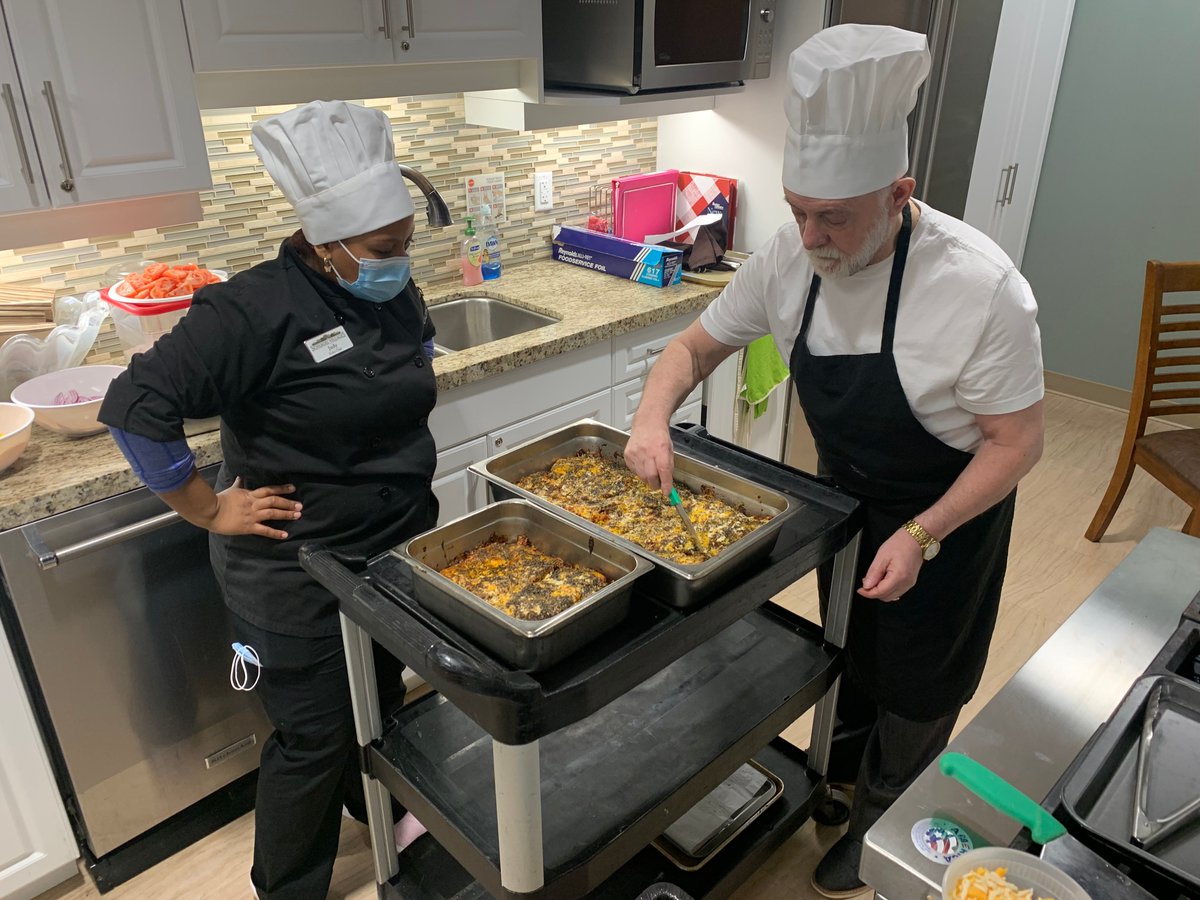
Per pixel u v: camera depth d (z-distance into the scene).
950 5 2.75
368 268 1.37
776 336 1.57
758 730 1.53
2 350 1.72
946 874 0.80
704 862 1.64
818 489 1.48
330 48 1.81
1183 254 3.71
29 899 1.79
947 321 1.30
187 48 1.62
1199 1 3.38
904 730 1.70
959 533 1.49
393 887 1.61
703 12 2.46
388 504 1.57
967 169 3.31
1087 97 3.76
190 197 1.85
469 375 2.07
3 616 1.54
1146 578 1.22
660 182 3.02
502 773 1.09
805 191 1.22
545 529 1.27
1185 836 0.81
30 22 1.43
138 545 1.63
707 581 1.18
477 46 2.08
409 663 1.12
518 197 2.82
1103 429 3.90
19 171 1.49
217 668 1.83
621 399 2.54
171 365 1.31
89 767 1.71
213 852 1.92
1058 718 0.99
